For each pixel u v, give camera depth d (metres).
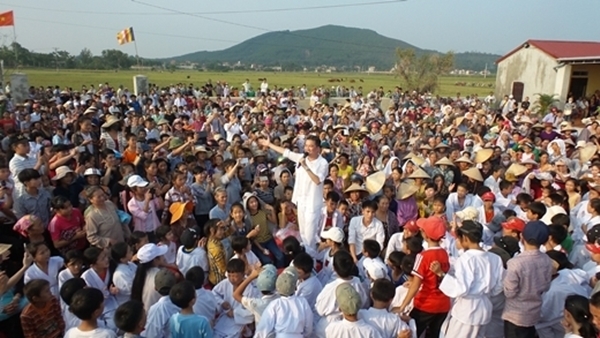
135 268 5.28
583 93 28.73
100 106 22.08
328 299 4.71
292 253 6.29
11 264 5.65
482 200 7.81
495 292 4.54
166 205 7.37
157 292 4.83
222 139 12.00
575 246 6.26
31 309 4.21
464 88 64.69
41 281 4.23
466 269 4.37
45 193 6.87
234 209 6.90
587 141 13.67
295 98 34.62
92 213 6.05
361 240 6.87
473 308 4.37
